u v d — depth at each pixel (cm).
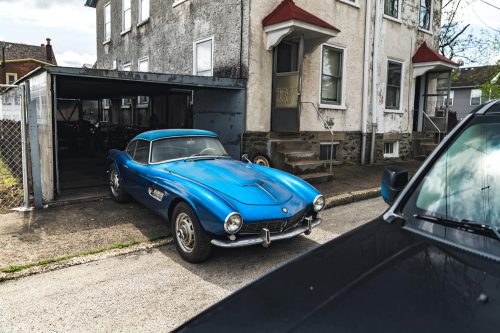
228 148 933
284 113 921
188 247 423
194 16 1079
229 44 939
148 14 1373
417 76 1384
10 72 3553
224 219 370
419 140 1382
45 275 384
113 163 650
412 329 113
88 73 653
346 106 1141
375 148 1239
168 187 445
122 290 353
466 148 192
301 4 976
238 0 902
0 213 584
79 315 308
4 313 310
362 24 1155
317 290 141
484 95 1969
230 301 149
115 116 1947
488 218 163
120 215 582
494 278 132
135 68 1501
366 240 173
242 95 890
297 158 920
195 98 1033
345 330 117
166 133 569
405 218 184
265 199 416
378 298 129
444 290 128
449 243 158
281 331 123
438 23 1460
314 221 453
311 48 959
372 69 1193
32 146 600
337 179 920
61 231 507
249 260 429
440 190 185
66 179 873
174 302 331
